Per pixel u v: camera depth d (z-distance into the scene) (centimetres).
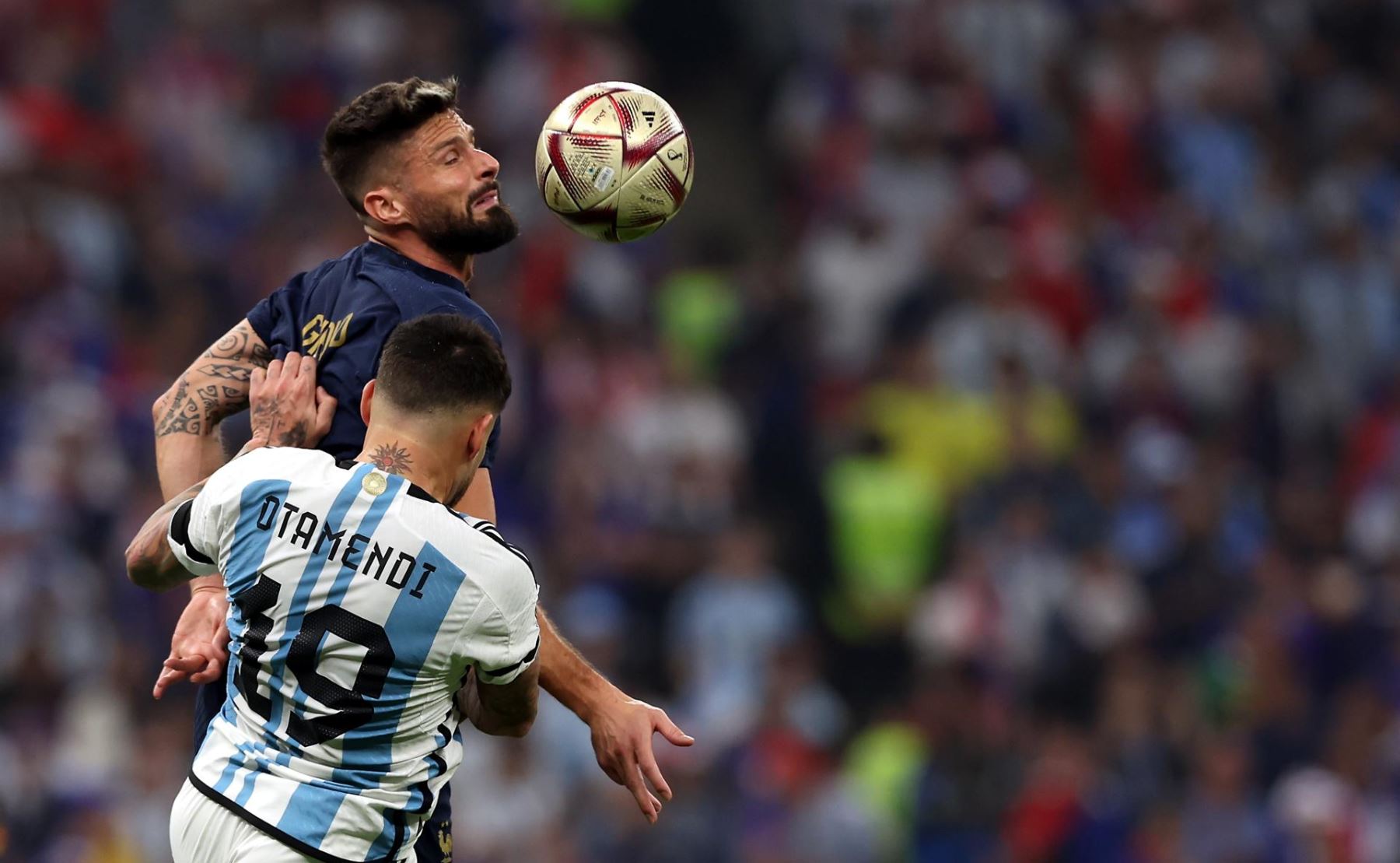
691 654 4625
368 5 6144
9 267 4872
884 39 6425
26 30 5569
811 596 5016
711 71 6838
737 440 5222
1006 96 6438
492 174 1639
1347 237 6297
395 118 1612
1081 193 6359
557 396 5088
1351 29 7062
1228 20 6844
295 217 5444
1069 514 4894
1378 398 5988
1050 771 4222
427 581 1454
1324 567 5062
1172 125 6575
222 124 5697
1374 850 4312
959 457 5288
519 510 4866
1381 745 4447
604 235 1697
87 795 3800
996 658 4550
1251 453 5641
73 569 4253
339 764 1449
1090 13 6756
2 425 4559
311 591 1447
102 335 4888
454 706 1545
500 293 5359
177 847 1475
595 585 4703
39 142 5319
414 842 1505
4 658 3944
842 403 5400
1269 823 4322
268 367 1659
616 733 1617
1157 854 4181
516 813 3953
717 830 4100
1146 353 5634
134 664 4084
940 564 5047
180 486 1653
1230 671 4603
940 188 6038
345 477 1469
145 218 5378
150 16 5878
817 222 6091
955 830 4159
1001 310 5538
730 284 5925
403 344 1518
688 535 4841
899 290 5622
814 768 4344
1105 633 4647
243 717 1470
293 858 1438
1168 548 4941
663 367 5269
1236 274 6138
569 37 6169
